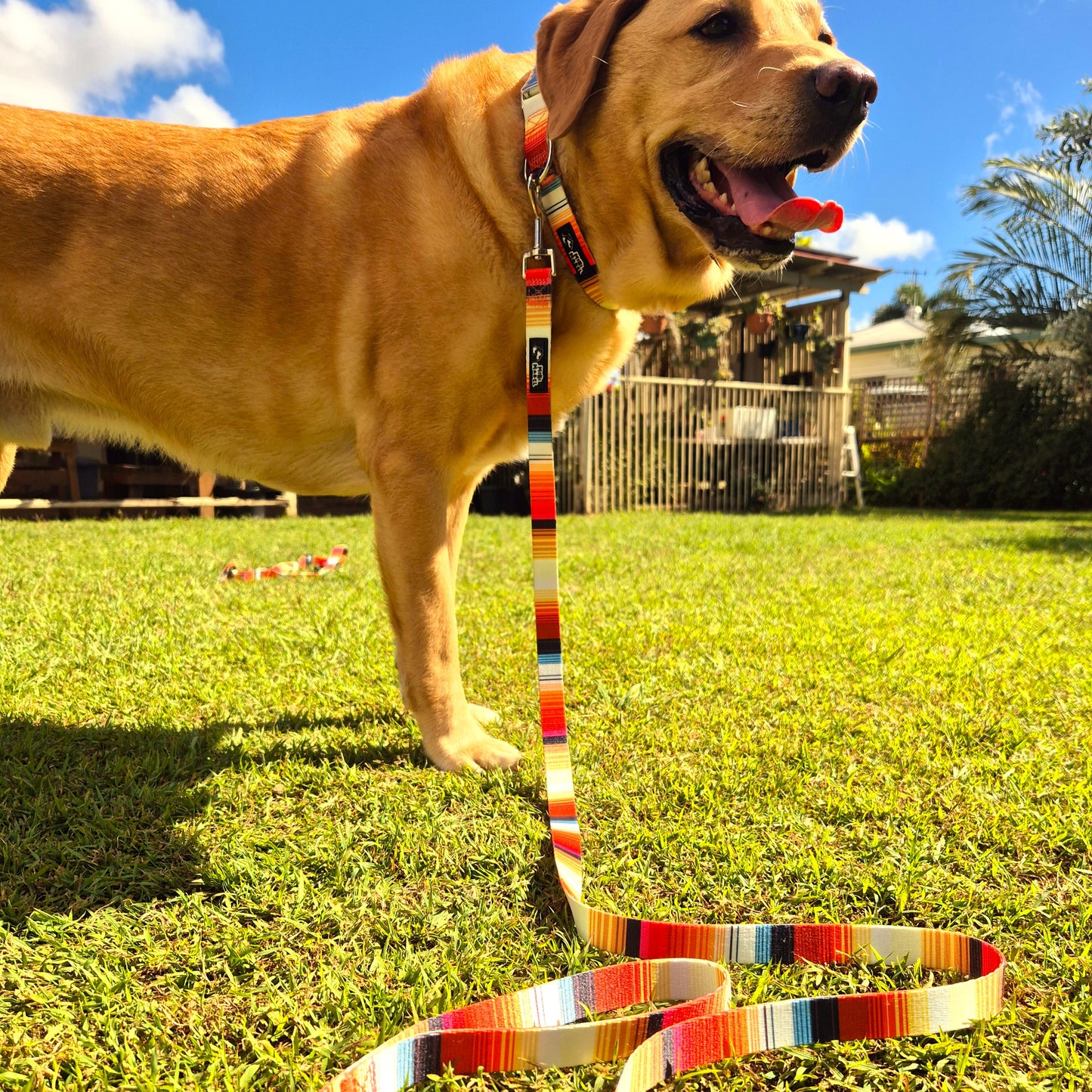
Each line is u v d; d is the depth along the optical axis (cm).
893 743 123
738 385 645
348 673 148
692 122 109
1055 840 101
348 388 116
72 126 116
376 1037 77
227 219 115
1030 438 720
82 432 126
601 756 119
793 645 168
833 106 104
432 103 117
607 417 573
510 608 196
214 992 82
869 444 869
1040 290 736
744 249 110
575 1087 74
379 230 112
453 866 96
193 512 545
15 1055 76
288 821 103
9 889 92
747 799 109
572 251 114
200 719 129
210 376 117
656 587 230
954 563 289
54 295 114
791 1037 77
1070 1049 76
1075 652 167
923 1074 76
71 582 220
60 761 115
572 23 111
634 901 92
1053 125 717
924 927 89
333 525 401
